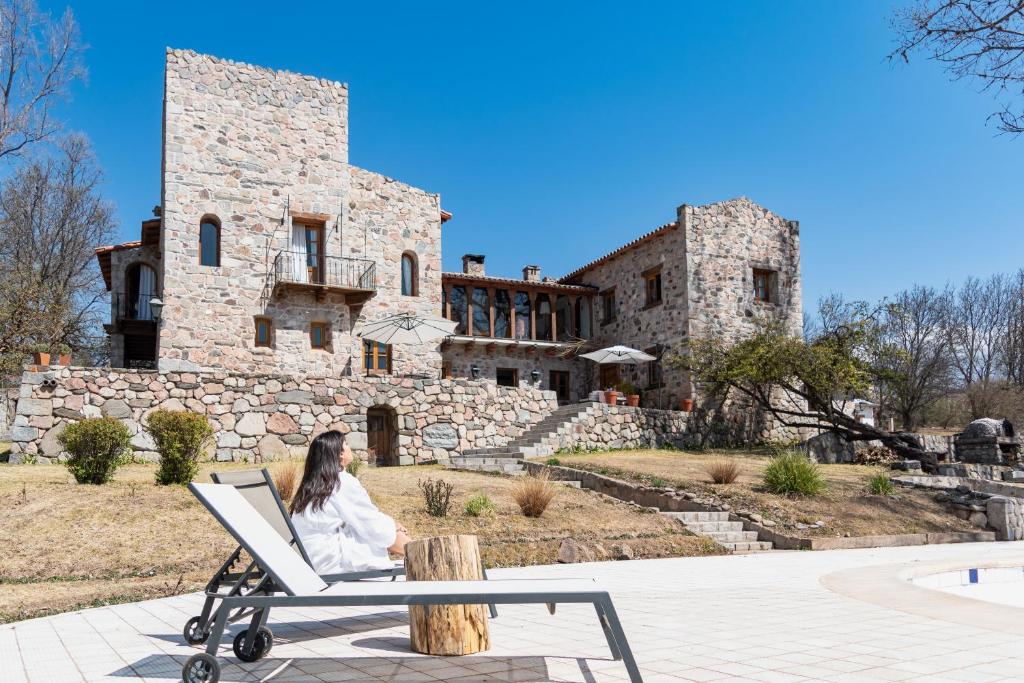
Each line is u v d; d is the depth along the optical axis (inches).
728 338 1026.1
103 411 625.9
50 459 599.8
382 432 771.4
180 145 823.7
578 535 421.4
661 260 1065.5
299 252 885.2
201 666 142.9
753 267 1070.4
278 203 872.3
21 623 221.8
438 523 414.6
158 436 464.8
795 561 387.2
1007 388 1422.2
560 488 545.6
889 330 1515.7
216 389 675.4
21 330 979.3
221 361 820.0
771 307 1079.0
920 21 474.3
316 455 199.6
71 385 618.8
